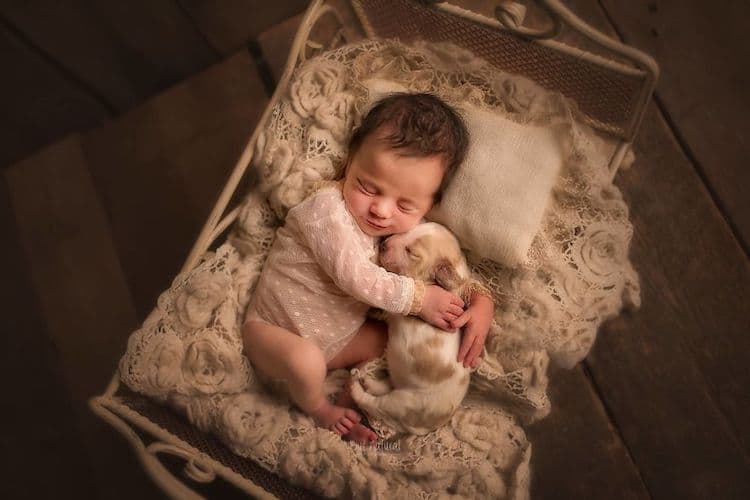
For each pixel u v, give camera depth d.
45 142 1.89
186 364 1.21
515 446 1.26
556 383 1.65
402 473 1.21
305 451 1.22
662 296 1.67
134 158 1.90
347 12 1.86
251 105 1.89
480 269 1.31
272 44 1.89
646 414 1.61
